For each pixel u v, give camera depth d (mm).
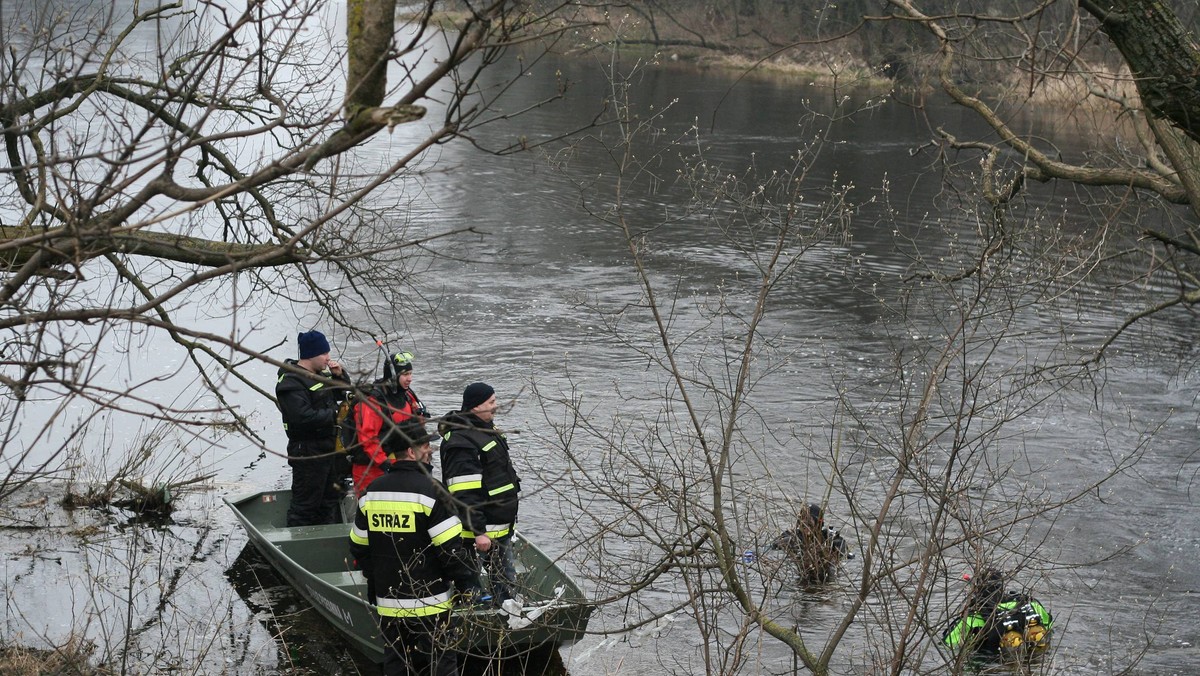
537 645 8461
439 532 7227
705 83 47906
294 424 9969
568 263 22672
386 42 4078
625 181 29641
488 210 26703
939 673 7973
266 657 8508
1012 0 9617
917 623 6469
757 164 31703
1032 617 7863
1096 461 13258
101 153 4059
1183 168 8344
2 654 7859
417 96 4059
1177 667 8742
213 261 6996
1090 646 9062
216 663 8367
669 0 48469
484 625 7633
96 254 4848
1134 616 9664
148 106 7578
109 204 8234
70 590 9273
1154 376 16406
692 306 19781
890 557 6543
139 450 12180
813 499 11383
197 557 10172
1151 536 11328
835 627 8883
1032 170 9805
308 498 10172
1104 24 7461
